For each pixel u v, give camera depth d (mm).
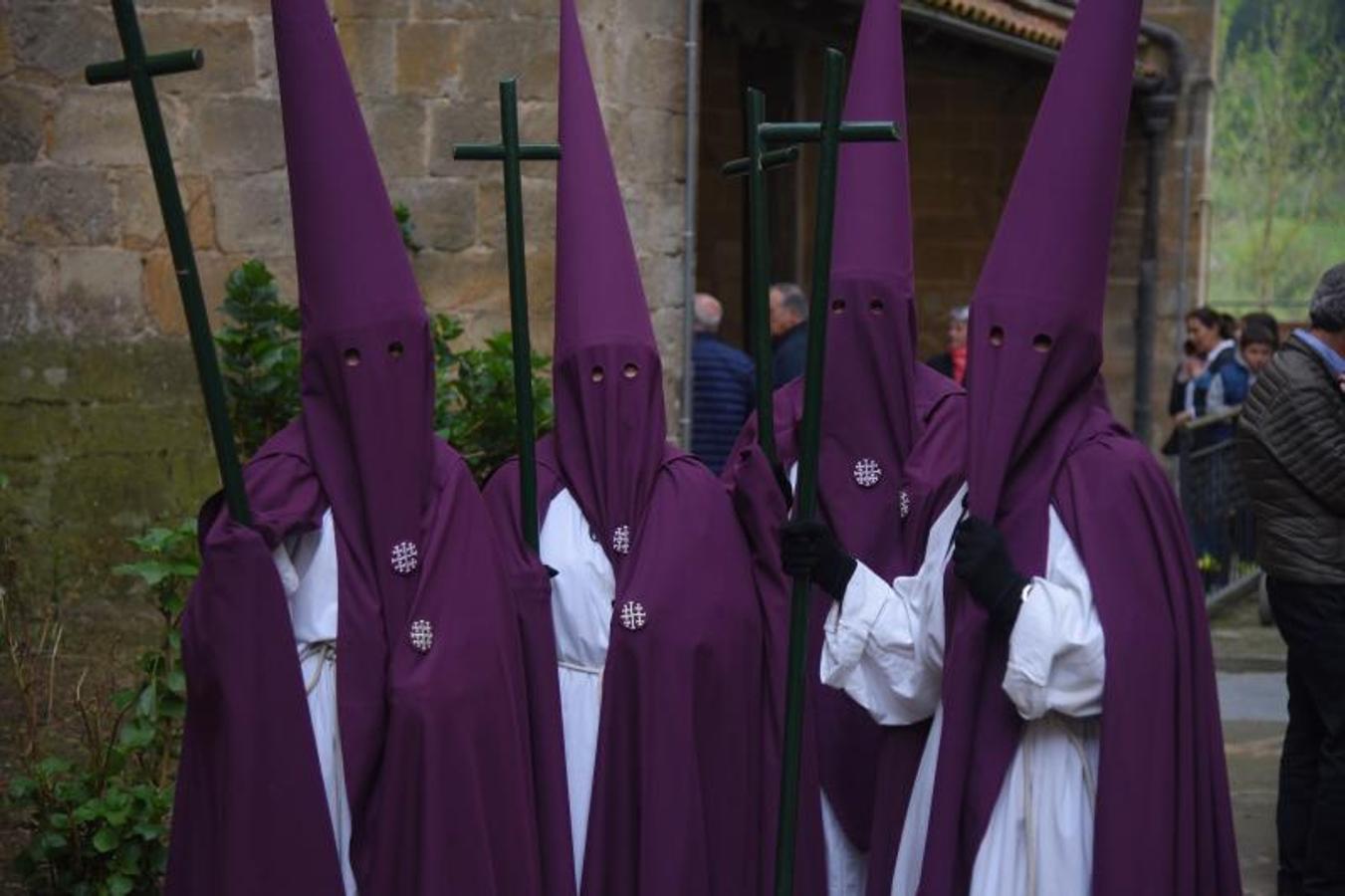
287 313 6133
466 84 7832
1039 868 3344
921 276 13820
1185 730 3301
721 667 3785
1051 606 3240
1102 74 3387
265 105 7578
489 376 5980
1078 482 3334
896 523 4355
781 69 11812
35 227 7445
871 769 4137
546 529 3906
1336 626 4887
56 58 7398
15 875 4824
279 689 3328
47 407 7484
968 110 13617
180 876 3449
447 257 7887
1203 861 3348
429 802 3365
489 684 3461
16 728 5805
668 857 3660
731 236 11836
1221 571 10281
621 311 3912
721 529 3861
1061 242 3363
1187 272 14383
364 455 3451
